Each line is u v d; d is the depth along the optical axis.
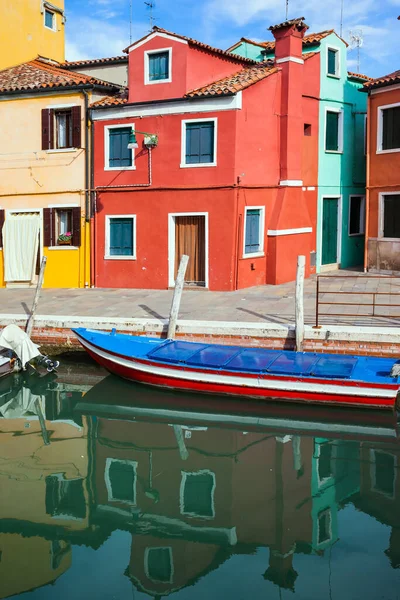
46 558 7.58
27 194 20.47
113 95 20.47
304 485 9.44
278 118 19.48
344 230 22.86
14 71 21.73
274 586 6.95
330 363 12.25
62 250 20.30
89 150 19.77
